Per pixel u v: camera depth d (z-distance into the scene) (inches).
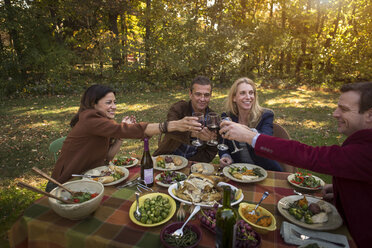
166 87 503.5
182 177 74.0
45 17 439.2
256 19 639.1
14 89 401.4
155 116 296.8
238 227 48.1
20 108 323.6
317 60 557.0
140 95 427.8
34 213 56.4
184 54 508.1
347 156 48.6
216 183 66.5
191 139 88.8
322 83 529.7
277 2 613.6
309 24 593.6
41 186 146.8
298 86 542.3
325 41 578.2
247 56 578.6
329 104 372.5
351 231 52.2
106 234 49.8
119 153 194.1
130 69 481.4
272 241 48.9
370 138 47.7
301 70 596.1
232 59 532.4
